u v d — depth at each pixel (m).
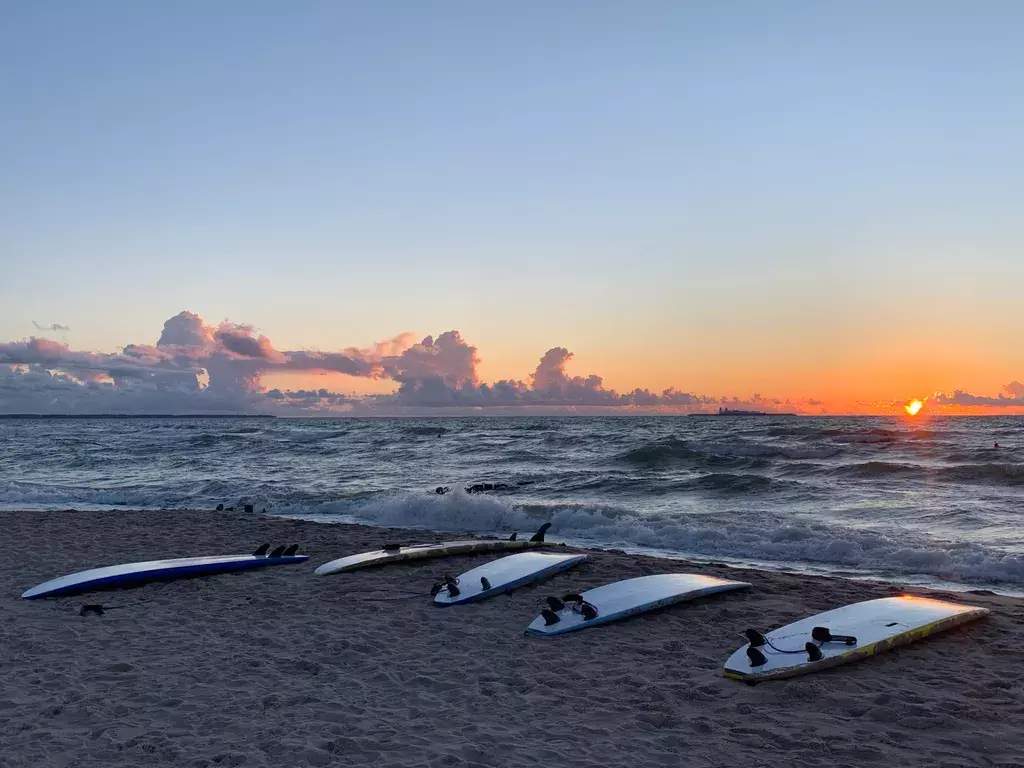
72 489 23.73
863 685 5.57
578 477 25.59
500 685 5.74
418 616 7.77
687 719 5.01
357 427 87.56
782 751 4.53
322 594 8.73
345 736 4.78
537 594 8.66
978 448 33.97
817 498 19.52
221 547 12.09
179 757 4.48
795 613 7.64
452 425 97.25
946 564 11.10
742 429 66.00
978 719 4.95
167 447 45.28
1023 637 6.66
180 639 7.00
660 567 10.05
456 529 15.84
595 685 5.73
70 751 4.57
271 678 5.92
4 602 8.48
